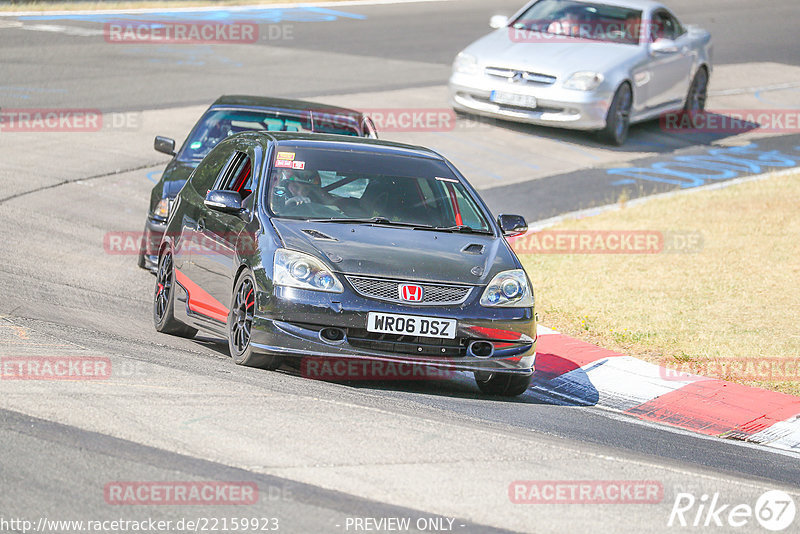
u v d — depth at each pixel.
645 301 39.09
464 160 62.12
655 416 28.19
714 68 93.31
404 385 28.12
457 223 29.42
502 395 28.58
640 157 66.00
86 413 20.59
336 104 71.12
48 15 99.81
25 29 91.06
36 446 18.75
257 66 82.38
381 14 109.75
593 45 68.38
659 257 45.34
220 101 43.69
